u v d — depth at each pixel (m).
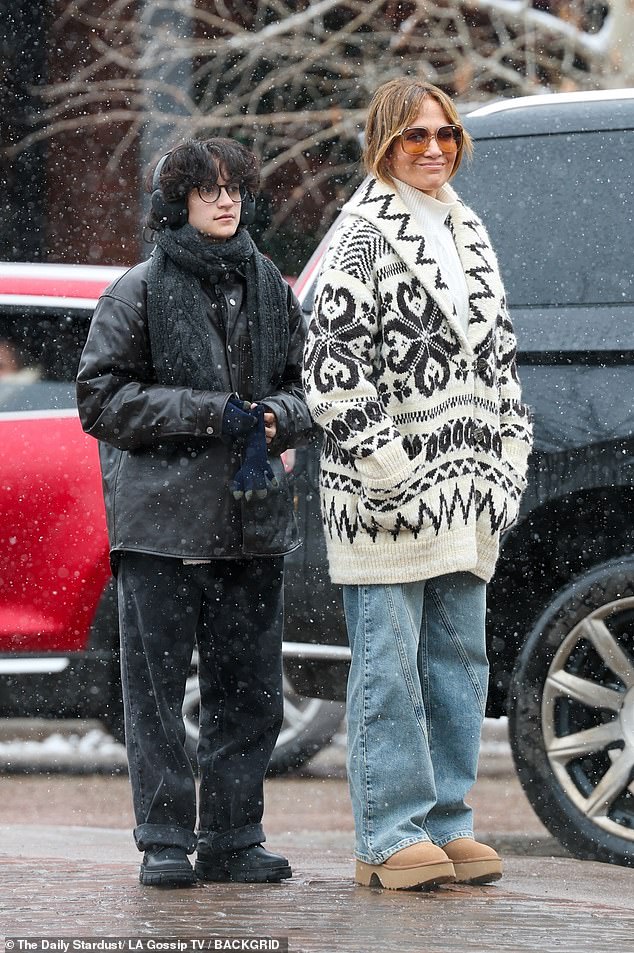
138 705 12.14
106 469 12.41
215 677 12.48
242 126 39.19
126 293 12.08
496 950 9.42
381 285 11.91
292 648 15.73
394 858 11.67
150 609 12.08
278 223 40.34
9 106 47.62
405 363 11.87
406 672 11.89
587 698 14.62
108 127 47.34
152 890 11.64
